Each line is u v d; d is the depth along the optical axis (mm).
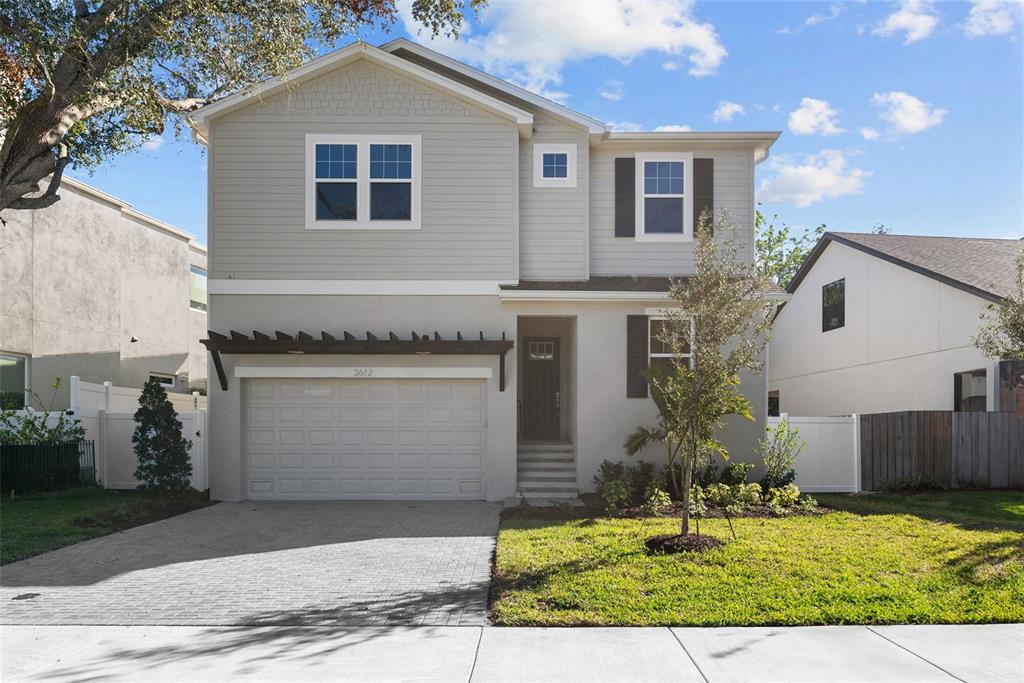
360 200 15656
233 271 15562
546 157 16312
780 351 27969
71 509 13539
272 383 15758
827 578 8305
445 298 15625
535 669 6082
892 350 20891
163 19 12109
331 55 15453
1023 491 15906
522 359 18938
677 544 9578
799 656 6332
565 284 15727
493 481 15359
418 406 15758
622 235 16484
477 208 15742
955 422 16484
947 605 7461
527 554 9539
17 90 11844
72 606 7887
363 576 9078
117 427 17312
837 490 16406
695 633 6914
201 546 10883
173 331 26859
